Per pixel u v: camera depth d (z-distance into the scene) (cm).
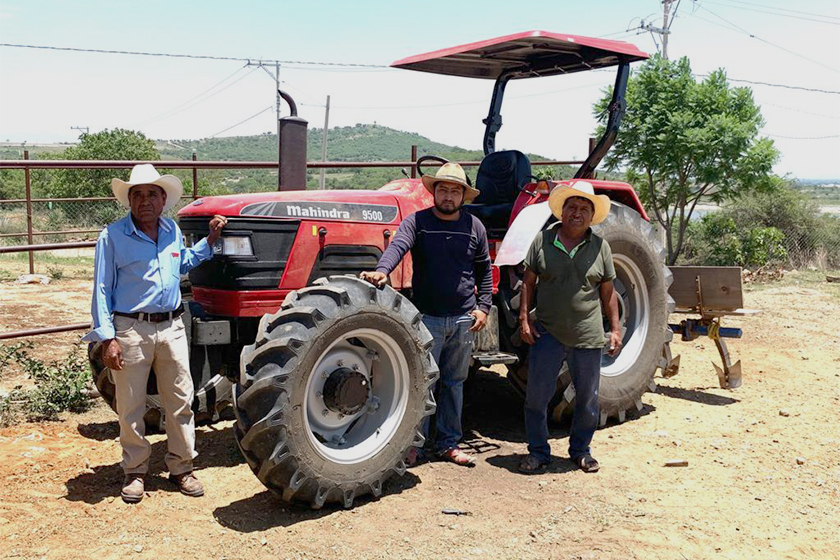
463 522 396
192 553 357
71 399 575
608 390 554
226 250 456
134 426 414
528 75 629
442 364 478
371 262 504
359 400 418
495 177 596
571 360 469
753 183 1628
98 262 403
